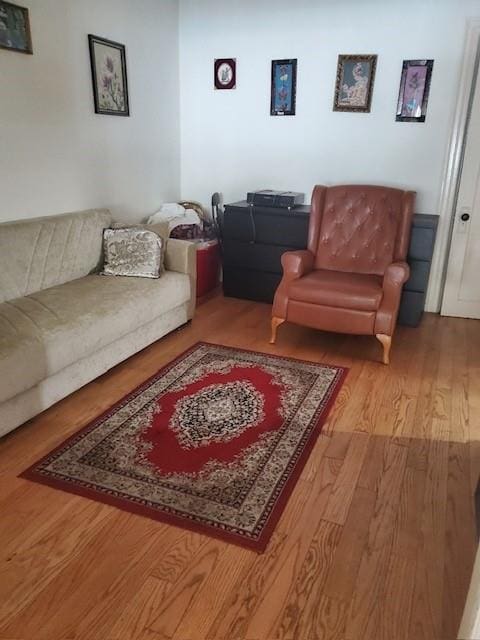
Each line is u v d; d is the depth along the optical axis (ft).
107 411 7.60
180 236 12.82
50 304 8.09
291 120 12.84
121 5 10.99
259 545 5.14
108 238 10.11
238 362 9.45
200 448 6.75
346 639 4.19
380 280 10.19
